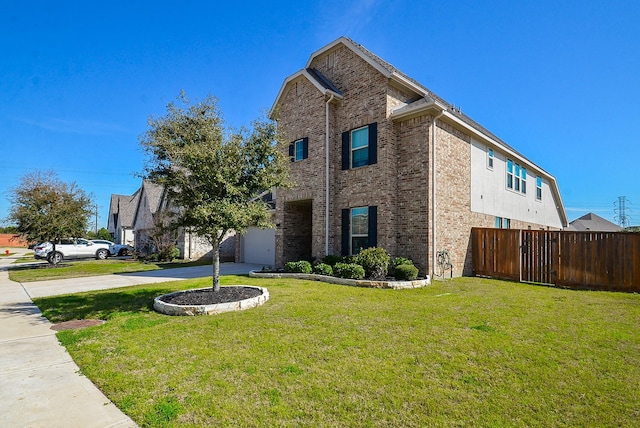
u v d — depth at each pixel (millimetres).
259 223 8000
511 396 3375
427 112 11633
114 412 3211
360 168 12898
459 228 13031
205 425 2936
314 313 6691
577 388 3539
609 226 40656
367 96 12867
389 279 10492
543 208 22031
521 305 7578
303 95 14914
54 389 3723
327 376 3852
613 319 6359
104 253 26766
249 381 3752
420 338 5152
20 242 18875
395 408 3158
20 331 6055
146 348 4848
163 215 8680
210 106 7867
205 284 10773
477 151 14594
